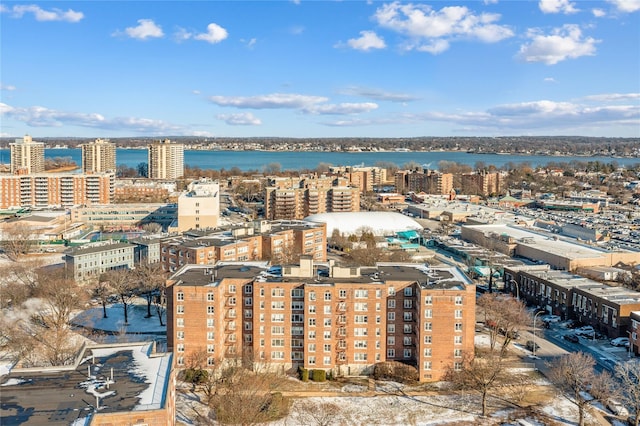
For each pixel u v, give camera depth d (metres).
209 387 124.38
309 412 121.06
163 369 98.69
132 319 186.88
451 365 137.25
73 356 135.38
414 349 142.88
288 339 142.25
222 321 142.88
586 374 122.94
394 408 123.44
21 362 126.19
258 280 143.12
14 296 196.00
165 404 84.12
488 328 179.00
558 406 124.25
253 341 143.00
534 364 148.62
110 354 105.88
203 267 161.38
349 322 141.62
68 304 177.12
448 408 123.50
